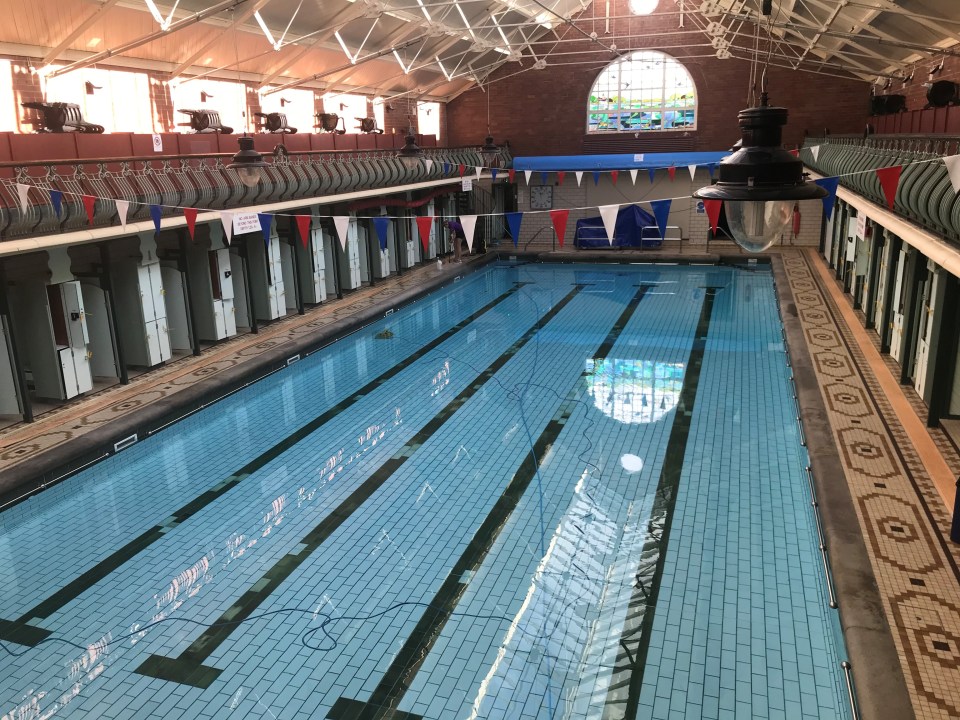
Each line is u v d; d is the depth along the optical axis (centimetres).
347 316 1302
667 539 584
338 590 532
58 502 682
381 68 1836
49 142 868
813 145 1681
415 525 621
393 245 1728
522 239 2236
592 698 420
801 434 769
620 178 2128
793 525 598
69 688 441
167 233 1141
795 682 427
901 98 1430
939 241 594
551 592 522
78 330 884
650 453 748
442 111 2297
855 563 493
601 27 2106
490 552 576
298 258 1368
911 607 446
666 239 2122
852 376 884
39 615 514
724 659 447
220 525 632
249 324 1234
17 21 954
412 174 1648
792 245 1997
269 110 1616
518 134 2253
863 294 1206
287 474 730
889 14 1151
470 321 1350
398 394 961
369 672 448
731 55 2027
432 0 1477
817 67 1969
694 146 2116
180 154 1100
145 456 783
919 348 815
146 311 988
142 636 488
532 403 908
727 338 1170
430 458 755
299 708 420
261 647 473
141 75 1256
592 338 1201
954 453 660
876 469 633
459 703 420
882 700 368
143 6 1074
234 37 1307
